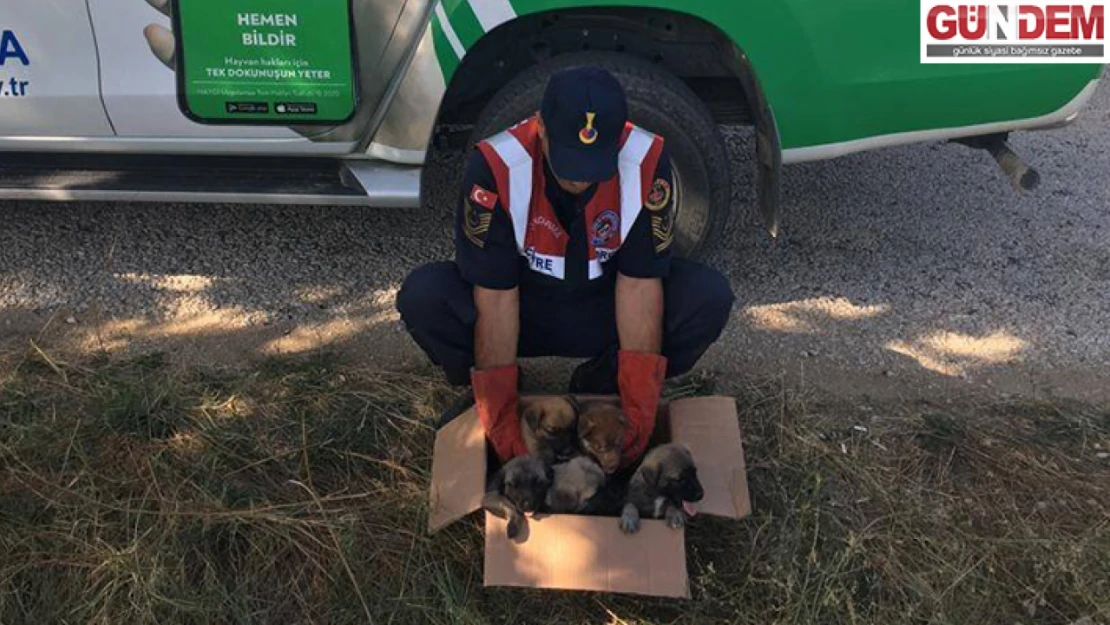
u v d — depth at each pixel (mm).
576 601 2314
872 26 2971
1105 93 5312
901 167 4488
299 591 2328
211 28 2936
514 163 2311
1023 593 2357
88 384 2939
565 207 2369
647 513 2211
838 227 3990
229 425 2785
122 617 2229
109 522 2439
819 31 2965
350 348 3191
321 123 3070
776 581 2270
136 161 3273
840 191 4270
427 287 2531
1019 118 3172
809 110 3086
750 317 3422
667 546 2141
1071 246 3889
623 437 2332
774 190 3172
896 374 3150
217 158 3262
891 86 3061
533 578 2150
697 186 3225
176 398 2857
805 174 4410
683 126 3113
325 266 3631
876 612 2281
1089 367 3217
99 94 3064
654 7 2953
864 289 3596
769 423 2867
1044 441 2852
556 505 2207
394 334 3271
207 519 2424
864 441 2822
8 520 2418
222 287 3496
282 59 2971
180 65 3000
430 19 2938
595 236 2396
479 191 2324
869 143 3195
